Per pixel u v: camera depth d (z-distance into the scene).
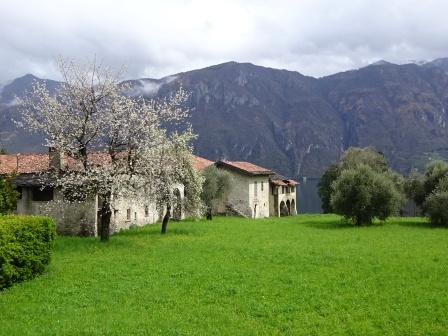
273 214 91.19
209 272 23.38
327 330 15.65
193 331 15.39
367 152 93.81
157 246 32.38
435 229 45.31
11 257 20.42
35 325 15.72
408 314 17.09
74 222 40.94
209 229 45.41
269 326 15.99
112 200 34.88
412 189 57.28
